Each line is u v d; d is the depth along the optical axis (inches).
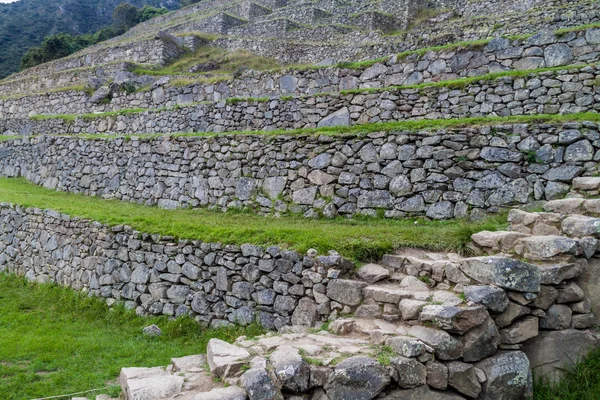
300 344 161.5
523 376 157.3
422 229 260.8
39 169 561.0
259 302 227.9
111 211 364.8
